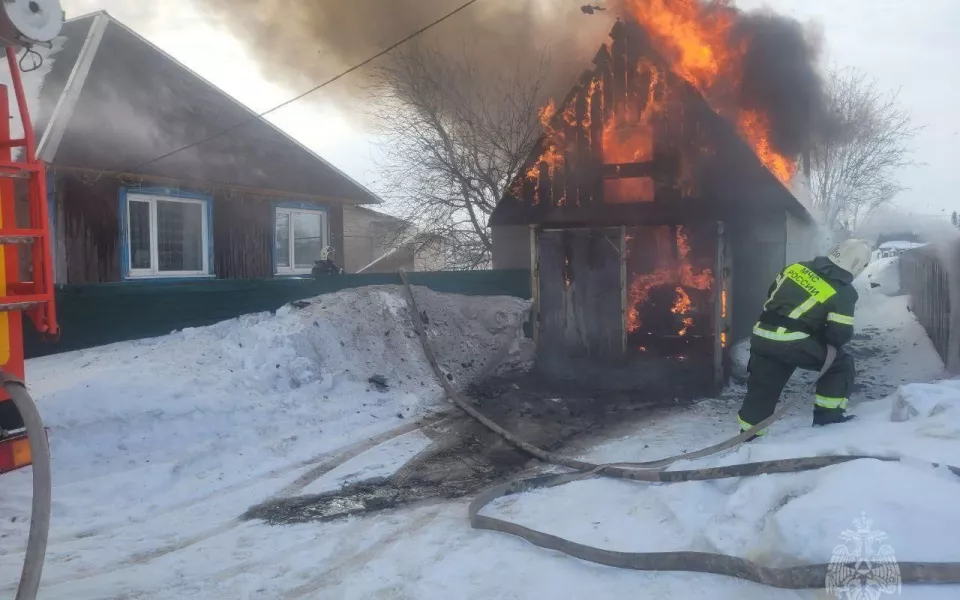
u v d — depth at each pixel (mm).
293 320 8398
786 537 3113
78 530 4449
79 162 10125
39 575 2754
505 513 4461
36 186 3432
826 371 5055
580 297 11047
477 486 5344
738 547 3322
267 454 6047
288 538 4316
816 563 2912
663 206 11391
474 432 6965
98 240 10672
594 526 4008
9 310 3268
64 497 4867
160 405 6105
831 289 4949
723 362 9945
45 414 5504
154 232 11578
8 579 3664
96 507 4809
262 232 13500
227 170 12547
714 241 10953
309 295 9820
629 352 11117
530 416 7637
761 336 5211
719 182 11078
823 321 5051
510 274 12477
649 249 11531
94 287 7691
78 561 3961
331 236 15352
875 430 4355
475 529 4242
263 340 7742
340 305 9219
